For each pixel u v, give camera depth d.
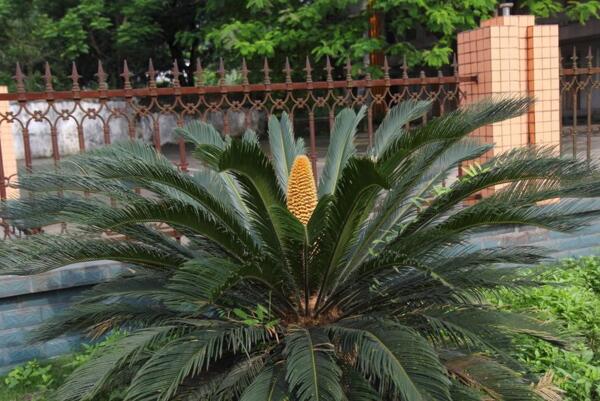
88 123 14.10
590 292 5.10
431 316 3.31
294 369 2.79
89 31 16.84
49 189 3.58
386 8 10.45
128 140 4.14
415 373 2.77
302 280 3.46
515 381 3.23
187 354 2.98
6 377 4.40
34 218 3.57
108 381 3.33
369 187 2.97
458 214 3.29
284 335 3.33
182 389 3.12
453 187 3.73
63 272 4.55
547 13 11.96
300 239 3.15
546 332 3.36
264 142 8.98
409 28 11.21
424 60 10.70
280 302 3.57
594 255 6.20
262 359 3.24
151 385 2.85
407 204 4.02
